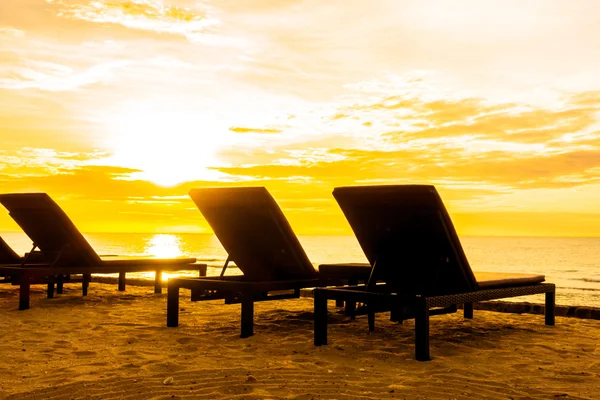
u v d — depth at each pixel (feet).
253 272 19.51
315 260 179.22
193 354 14.53
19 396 10.71
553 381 12.34
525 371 13.20
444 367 13.41
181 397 10.76
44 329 18.03
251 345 15.80
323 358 14.21
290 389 11.35
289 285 18.56
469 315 21.91
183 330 18.13
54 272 23.31
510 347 16.17
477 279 18.01
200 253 224.53
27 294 22.50
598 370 13.41
